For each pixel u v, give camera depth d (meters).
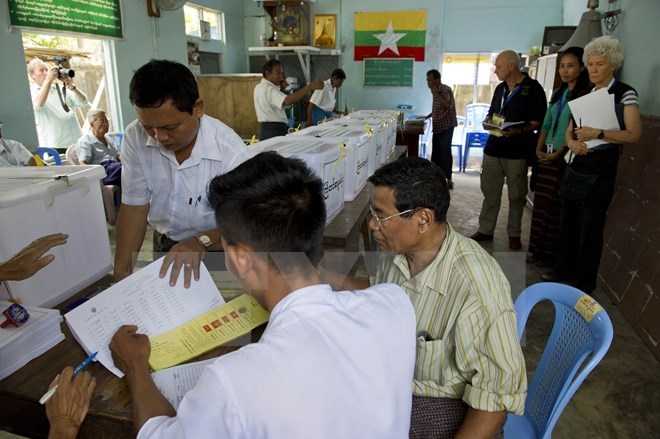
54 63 4.11
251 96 5.57
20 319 0.95
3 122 3.68
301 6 6.14
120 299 0.98
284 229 0.63
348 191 1.94
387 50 7.14
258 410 0.55
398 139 5.45
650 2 2.98
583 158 2.60
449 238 1.05
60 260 1.25
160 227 1.58
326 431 0.58
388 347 0.68
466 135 6.99
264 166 0.65
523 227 4.30
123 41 4.81
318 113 5.72
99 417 0.81
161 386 0.85
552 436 1.78
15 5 3.65
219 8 6.79
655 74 2.86
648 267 2.51
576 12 5.73
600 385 2.06
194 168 1.38
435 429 1.06
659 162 2.63
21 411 0.89
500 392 0.94
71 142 4.41
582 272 2.80
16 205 1.12
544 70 4.66
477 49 6.92
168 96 1.13
